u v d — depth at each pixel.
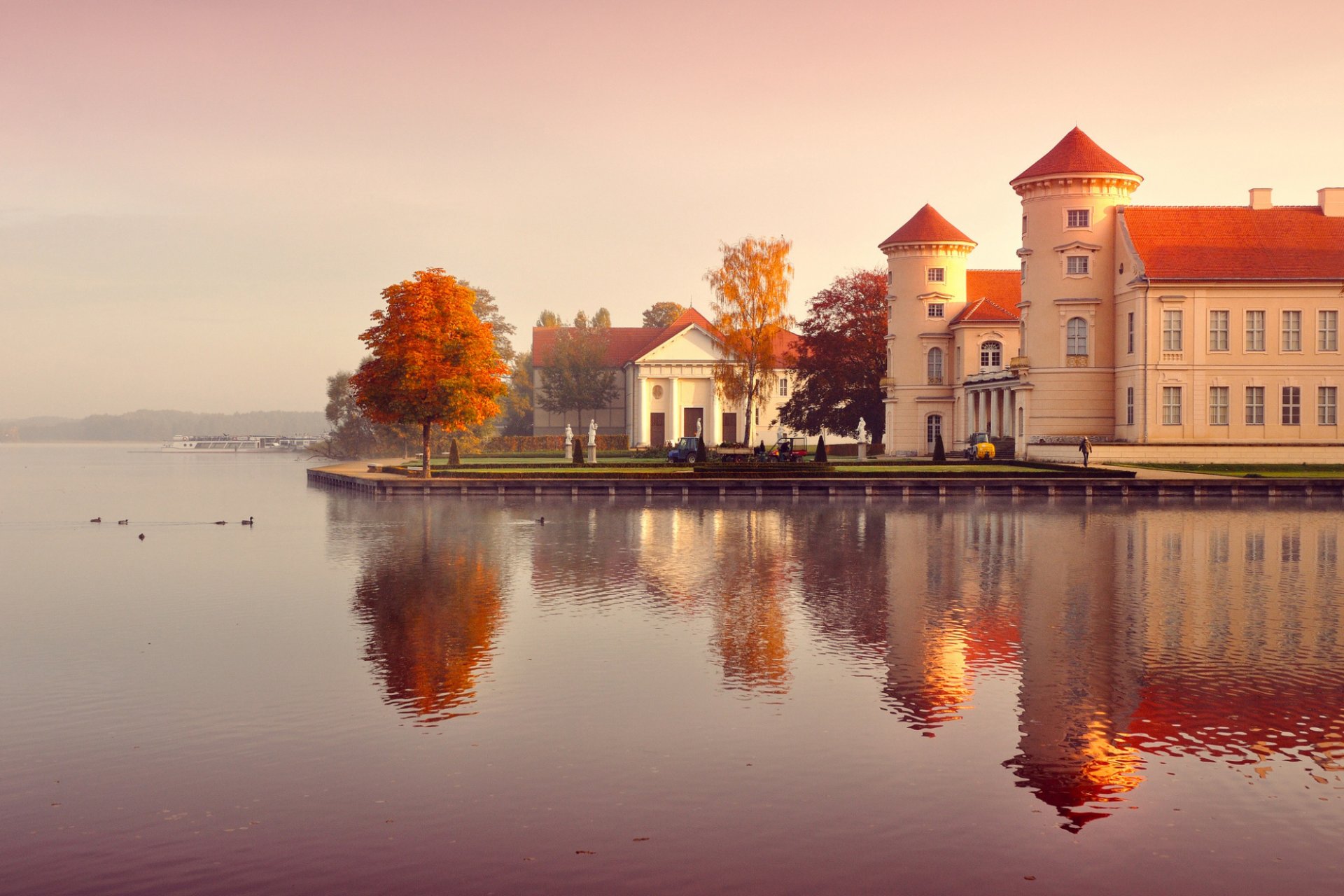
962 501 55.84
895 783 12.56
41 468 131.12
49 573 30.33
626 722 14.95
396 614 23.08
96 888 10.04
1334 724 14.77
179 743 14.16
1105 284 74.38
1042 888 9.99
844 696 16.25
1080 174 73.50
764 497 59.09
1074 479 58.78
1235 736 14.31
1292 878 10.18
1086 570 29.33
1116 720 14.99
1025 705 15.75
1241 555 32.62
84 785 12.66
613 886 10.05
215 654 19.25
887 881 10.13
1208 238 71.94
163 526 45.56
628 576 28.56
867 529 41.06
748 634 20.73
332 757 13.55
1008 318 87.38
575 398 133.12
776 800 12.07
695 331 121.81
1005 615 22.67
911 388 90.81
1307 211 73.56
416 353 64.00
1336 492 56.62
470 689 16.73
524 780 12.71
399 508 53.81
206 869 10.42
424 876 10.26
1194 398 69.94
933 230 90.12
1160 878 10.18
